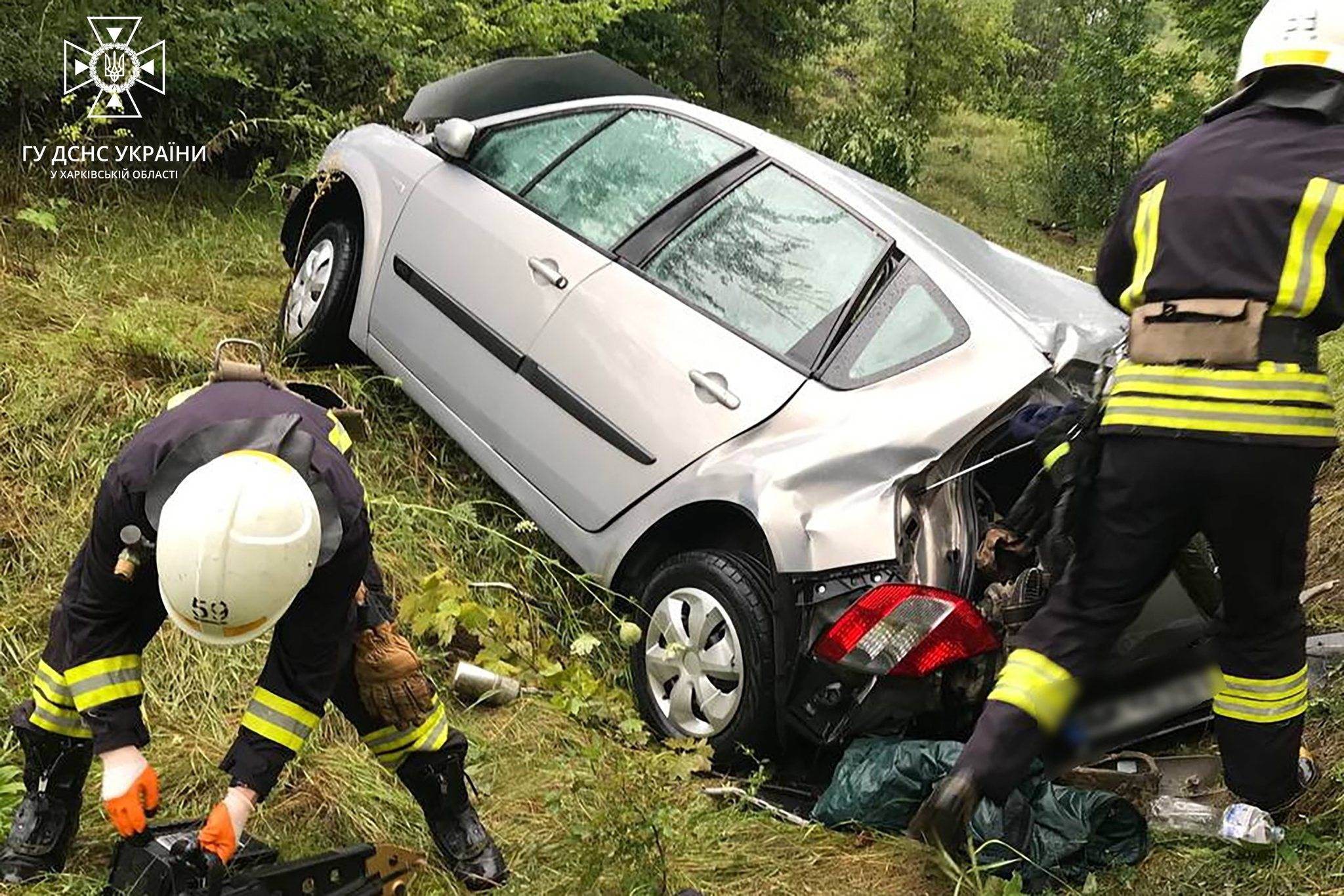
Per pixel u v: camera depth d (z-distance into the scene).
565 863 2.90
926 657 3.16
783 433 3.58
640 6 8.53
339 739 3.25
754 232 4.00
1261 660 2.91
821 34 14.23
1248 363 2.61
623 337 3.90
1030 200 12.23
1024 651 2.82
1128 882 2.93
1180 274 2.68
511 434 4.11
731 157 4.19
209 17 6.42
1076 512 2.79
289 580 2.10
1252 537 2.71
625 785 2.90
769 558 3.40
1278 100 2.74
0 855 2.52
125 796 2.24
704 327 3.84
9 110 6.10
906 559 3.29
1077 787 3.36
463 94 5.09
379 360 4.63
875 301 3.72
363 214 4.78
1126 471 2.71
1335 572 4.55
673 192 4.19
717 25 13.15
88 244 5.46
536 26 7.89
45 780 2.52
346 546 2.26
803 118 14.02
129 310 4.89
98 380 4.31
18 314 4.62
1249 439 2.59
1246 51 2.83
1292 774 2.97
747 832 3.14
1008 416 3.43
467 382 4.27
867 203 3.95
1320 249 2.60
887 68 14.24
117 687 2.28
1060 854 2.94
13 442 3.96
